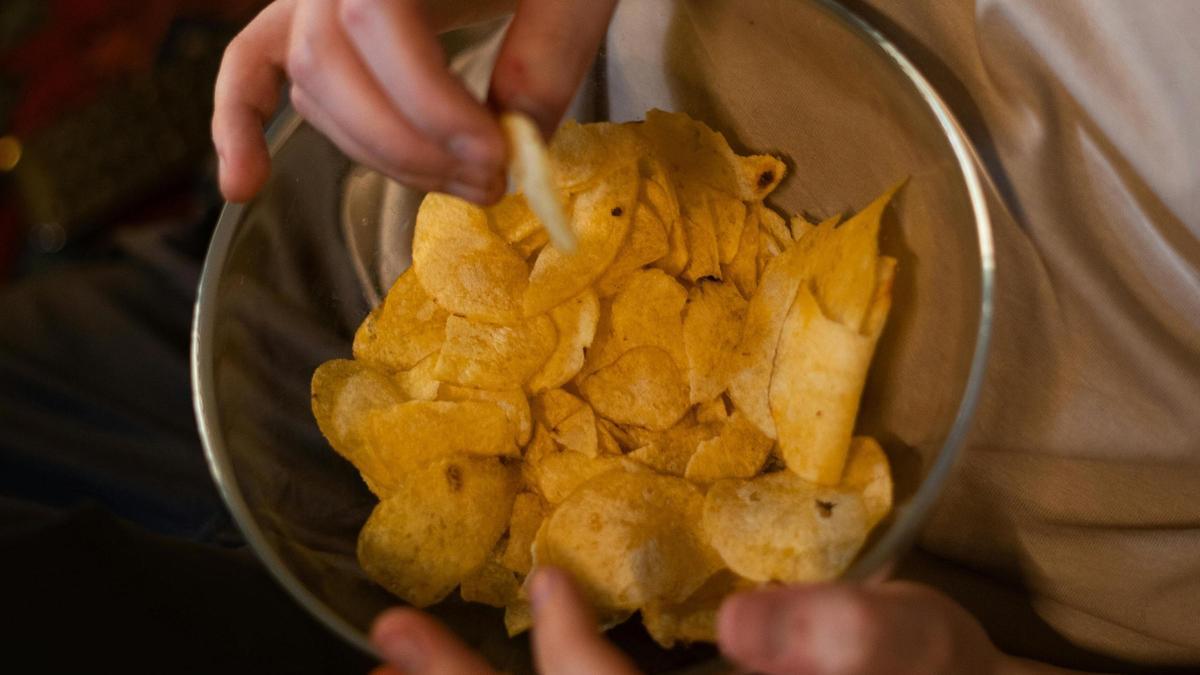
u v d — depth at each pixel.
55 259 1.11
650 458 0.46
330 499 0.47
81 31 1.17
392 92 0.36
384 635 0.38
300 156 0.47
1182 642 0.51
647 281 0.47
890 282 0.42
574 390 0.48
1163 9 0.44
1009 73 0.47
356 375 0.48
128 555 0.51
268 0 1.15
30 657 0.47
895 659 0.35
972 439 0.50
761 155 0.48
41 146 1.15
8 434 0.74
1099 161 0.46
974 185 0.41
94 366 0.79
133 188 1.12
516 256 0.48
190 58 1.14
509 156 0.37
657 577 0.43
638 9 0.47
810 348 0.42
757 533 0.42
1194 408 0.47
